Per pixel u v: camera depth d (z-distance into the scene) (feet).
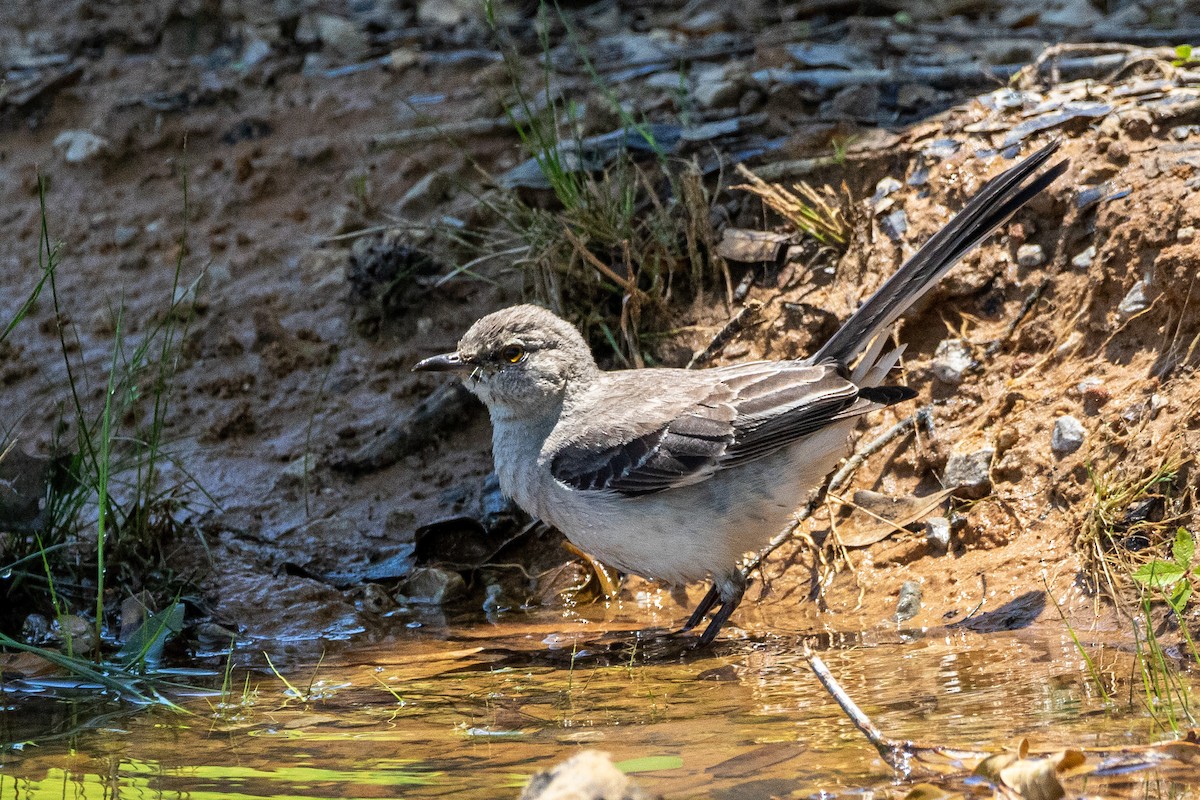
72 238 49.24
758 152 42.63
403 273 43.78
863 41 50.80
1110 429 30.89
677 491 30.19
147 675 30.09
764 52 49.57
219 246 47.83
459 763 22.72
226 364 43.75
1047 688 24.40
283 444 40.86
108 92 55.26
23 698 28.55
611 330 40.75
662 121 46.34
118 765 23.63
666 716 24.76
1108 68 41.39
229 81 54.85
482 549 36.73
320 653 31.50
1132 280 32.99
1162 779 19.94
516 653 30.58
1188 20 48.85
